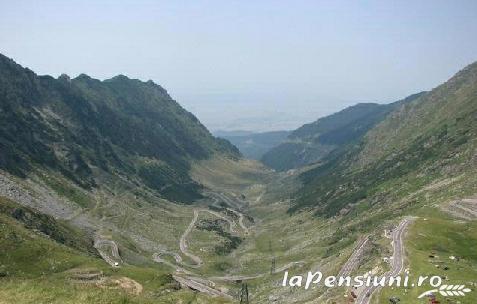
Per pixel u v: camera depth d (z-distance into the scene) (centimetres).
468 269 14138
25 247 16375
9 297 5309
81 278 15400
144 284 16088
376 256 16538
